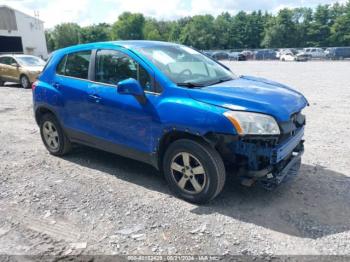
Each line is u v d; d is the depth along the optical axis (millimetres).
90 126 4883
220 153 3914
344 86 14492
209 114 3611
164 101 3961
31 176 4910
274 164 3760
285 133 3592
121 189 4434
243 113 3520
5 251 3205
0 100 11953
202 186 3879
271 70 26141
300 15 94938
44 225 3621
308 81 16766
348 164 5180
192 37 105812
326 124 7676
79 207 3977
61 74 5309
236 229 3480
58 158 5652
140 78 4258
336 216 3703
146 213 3814
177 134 3965
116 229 3512
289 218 3676
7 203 4113
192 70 4488
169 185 4207
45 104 5445
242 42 102188
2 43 47406
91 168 5180
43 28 55750
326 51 49469
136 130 4293
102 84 4676
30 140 6820
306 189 4348
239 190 4328
